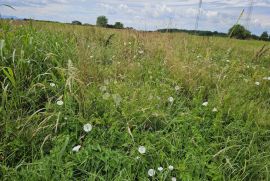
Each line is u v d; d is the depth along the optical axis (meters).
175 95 3.49
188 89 3.73
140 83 3.80
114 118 2.73
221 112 3.06
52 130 2.56
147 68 4.37
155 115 2.86
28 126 2.52
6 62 3.15
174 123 2.86
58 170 2.08
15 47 3.38
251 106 3.30
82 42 4.69
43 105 2.94
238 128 2.86
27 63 3.18
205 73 4.09
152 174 2.17
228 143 2.65
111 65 4.25
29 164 2.13
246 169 2.39
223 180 2.22
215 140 2.76
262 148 2.71
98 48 5.06
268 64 6.08
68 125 2.59
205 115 3.08
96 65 3.81
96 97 3.00
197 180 2.19
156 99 3.19
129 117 2.78
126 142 2.51
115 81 3.50
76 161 2.24
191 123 2.88
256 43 8.67
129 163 2.25
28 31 4.40
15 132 2.43
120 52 5.13
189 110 3.14
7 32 3.75
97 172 2.22
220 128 2.84
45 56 3.54
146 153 2.40
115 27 9.33
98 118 2.69
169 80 3.80
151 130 2.81
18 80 2.96
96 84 3.38
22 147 2.34
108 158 2.28
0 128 2.47
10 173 2.05
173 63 4.39
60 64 3.44
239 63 5.19
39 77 3.05
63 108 2.74
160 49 5.54
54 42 4.22
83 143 2.46
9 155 2.24
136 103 3.01
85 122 2.63
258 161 2.46
